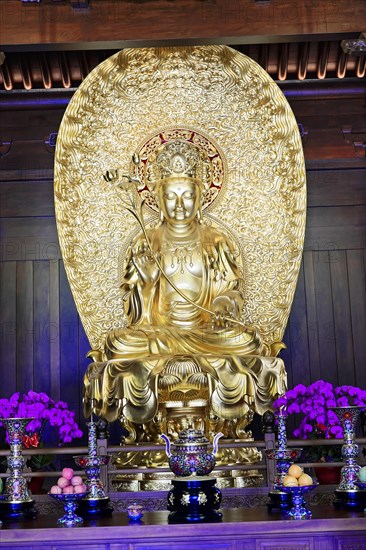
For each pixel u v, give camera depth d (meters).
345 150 8.37
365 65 8.13
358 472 4.78
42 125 8.40
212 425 6.52
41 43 5.93
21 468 4.79
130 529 4.20
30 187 8.36
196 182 7.49
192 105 7.87
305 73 8.24
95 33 5.95
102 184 7.74
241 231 7.71
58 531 4.21
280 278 7.62
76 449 5.53
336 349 8.10
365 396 5.97
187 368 6.32
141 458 6.36
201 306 7.27
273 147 7.78
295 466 4.62
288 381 8.05
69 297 8.20
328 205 8.34
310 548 4.21
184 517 4.35
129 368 6.32
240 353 6.71
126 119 7.83
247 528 4.20
